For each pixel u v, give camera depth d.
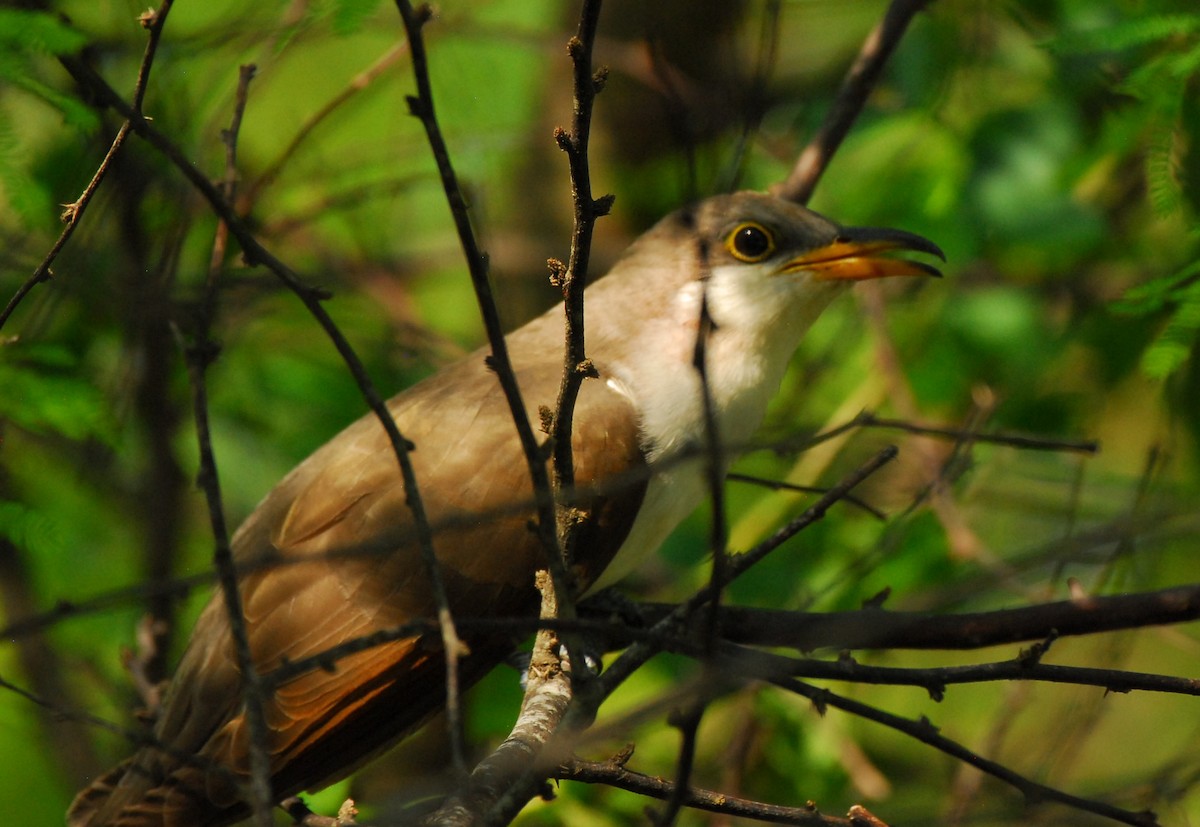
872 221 11.80
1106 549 9.49
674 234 9.65
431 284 13.67
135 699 10.52
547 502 5.56
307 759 8.12
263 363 12.01
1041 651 6.56
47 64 7.33
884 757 11.93
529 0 14.39
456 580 8.44
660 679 10.55
